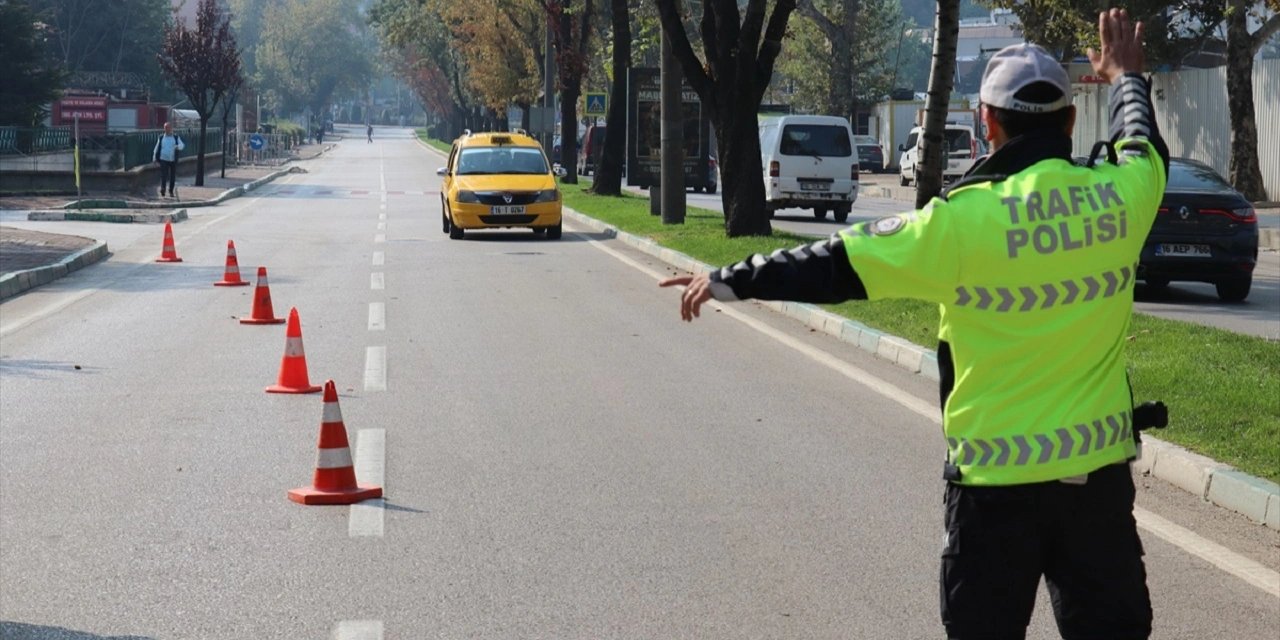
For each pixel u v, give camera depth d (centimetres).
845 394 1230
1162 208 1919
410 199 4809
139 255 2628
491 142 3169
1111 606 420
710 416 1133
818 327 1641
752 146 2675
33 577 729
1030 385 411
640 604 684
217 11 5872
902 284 410
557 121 8825
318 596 698
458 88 11244
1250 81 3956
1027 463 409
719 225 3067
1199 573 732
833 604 684
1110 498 417
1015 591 419
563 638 639
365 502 873
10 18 6762
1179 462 907
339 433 884
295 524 825
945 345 425
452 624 657
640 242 2775
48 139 5256
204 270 2336
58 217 3619
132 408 1166
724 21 2650
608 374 1328
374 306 1836
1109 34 464
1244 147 3975
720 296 416
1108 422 414
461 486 911
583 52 5531
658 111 3622
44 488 909
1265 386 1098
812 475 939
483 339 1547
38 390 1246
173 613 675
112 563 752
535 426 1093
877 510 852
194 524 826
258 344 1510
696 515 842
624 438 1052
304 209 4203
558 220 3019
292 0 18938
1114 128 454
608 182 4600
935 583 715
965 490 420
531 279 2188
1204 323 1719
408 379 1297
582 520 832
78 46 11094
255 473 948
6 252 2430
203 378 1305
